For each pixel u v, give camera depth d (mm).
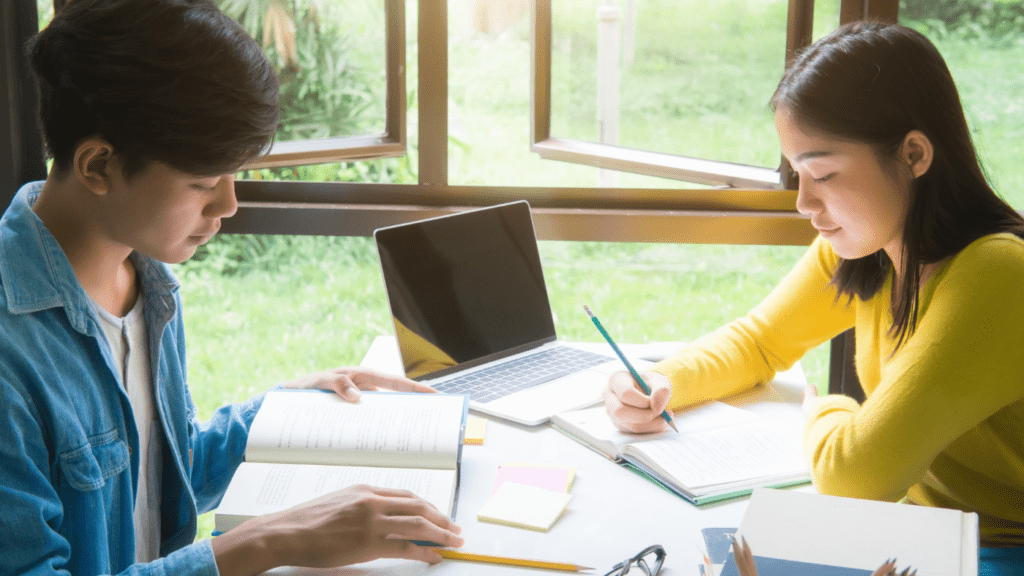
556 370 1438
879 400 1017
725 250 4078
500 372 1430
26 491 791
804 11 1699
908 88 1010
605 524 975
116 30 799
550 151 1945
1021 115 1874
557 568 880
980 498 1080
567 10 1908
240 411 1178
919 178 1046
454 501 1013
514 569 880
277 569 867
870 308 1240
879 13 1639
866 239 1089
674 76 1930
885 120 1014
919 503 1203
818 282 1345
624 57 1938
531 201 1803
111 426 938
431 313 1438
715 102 1912
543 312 1584
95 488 881
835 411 1119
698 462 1090
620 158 1899
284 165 1812
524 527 957
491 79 2650
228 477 1144
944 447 1006
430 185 1807
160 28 805
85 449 873
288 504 954
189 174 846
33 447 813
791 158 1101
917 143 1022
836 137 1034
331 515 856
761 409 1303
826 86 1024
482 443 1192
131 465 977
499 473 1083
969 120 1542
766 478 1066
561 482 1060
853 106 1015
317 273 4113
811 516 865
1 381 795
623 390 1195
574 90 1950
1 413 787
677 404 1266
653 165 1858
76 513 870
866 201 1058
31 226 874
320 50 1924
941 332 993
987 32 1842
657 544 922
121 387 948
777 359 1371
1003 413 1027
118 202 858
